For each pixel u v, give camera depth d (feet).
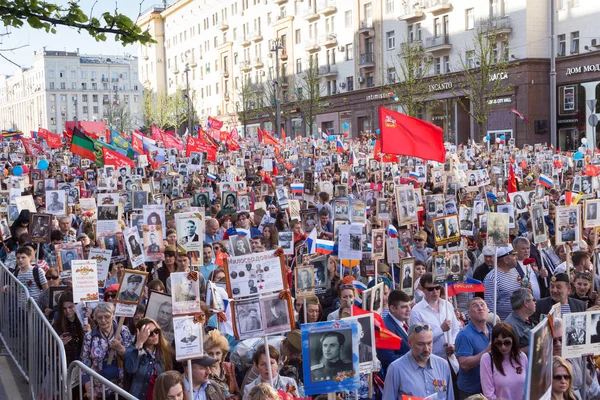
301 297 27.58
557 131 158.81
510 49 161.58
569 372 19.48
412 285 31.68
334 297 32.53
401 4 193.77
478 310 23.57
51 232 42.27
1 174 96.99
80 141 82.23
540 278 37.47
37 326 27.68
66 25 20.25
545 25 158.61
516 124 161.17
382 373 25.27
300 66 246.88
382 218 45.21
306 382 19.72
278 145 129.90
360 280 37.65
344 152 121.29
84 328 27.04
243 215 48.01
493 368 21.33
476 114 166.71
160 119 337.52
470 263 41.32
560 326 19.84
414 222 42.50
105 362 24.36
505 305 32.01
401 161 98.32
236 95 294.87
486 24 163.73
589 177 59.62
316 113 222.89
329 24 228.84
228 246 40.24
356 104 214.90
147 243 33.58
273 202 68.23
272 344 25.41
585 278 30.40
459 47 175.11
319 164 93.45
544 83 159.43
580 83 152.87
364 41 211.41
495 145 139.13
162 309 25.08
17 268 37.81
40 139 160.76
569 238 35.45
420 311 27.14
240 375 25.66
